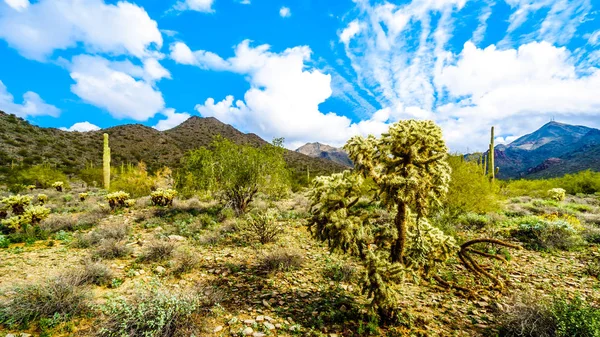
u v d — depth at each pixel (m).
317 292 5.39
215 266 6.68
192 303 4.18
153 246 7.09
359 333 3.99
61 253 7.41
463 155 11.62
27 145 48.81
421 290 5.50
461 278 6.00
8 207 12.33
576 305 3.89
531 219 10.08
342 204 4.30
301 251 7.91
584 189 24.73
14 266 6.35
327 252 7.80
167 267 6.46
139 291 4.32
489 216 11.42
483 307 4.81
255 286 5.60
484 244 7.85
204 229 10.16
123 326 3.53
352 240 4.15
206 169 13.73
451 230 9.00
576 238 8.23
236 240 8.88
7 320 3.94
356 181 4.21
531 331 3.68
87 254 7.21
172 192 14.45
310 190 4.50
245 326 4.09
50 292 4.34
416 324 4.25
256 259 7.21
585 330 3.47
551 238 8.26
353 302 4.97
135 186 21.72
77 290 4.58
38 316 4.12
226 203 13.80
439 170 3.96
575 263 6.84
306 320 4.37
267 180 14.01
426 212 4.04
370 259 3.98
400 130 3.99
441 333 4.01
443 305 4.88
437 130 3.97
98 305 4.42
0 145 44.28
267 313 4.55
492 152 22.34
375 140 4.21
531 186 24.22
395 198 3.94
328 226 4.11
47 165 38.81
